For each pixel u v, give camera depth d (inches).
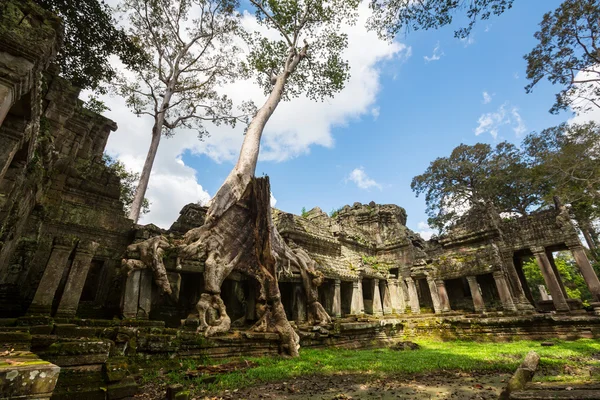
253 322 553.9
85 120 663.1
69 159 589.3
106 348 239.3
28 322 292.2
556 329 621.0
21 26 228.4
